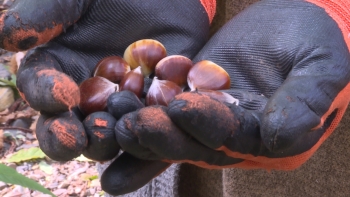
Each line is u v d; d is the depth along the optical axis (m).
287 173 0.63
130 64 0.50
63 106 0.39
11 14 0.43
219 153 0.40
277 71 0.47
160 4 0.54
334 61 0.42
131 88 0.47
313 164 0.61
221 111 0.38
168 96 0.46
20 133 1.26
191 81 0.48
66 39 0.50
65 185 1.04
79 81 0.49
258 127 0.40
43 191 0.37
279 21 0.49
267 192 0.64
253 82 0.49
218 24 0.71
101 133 0.39
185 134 0.38
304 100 0.39
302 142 0.42
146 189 0.76
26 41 0.44
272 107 0.38
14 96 1.39
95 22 0.51
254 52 0.49
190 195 0.77
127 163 0.42
